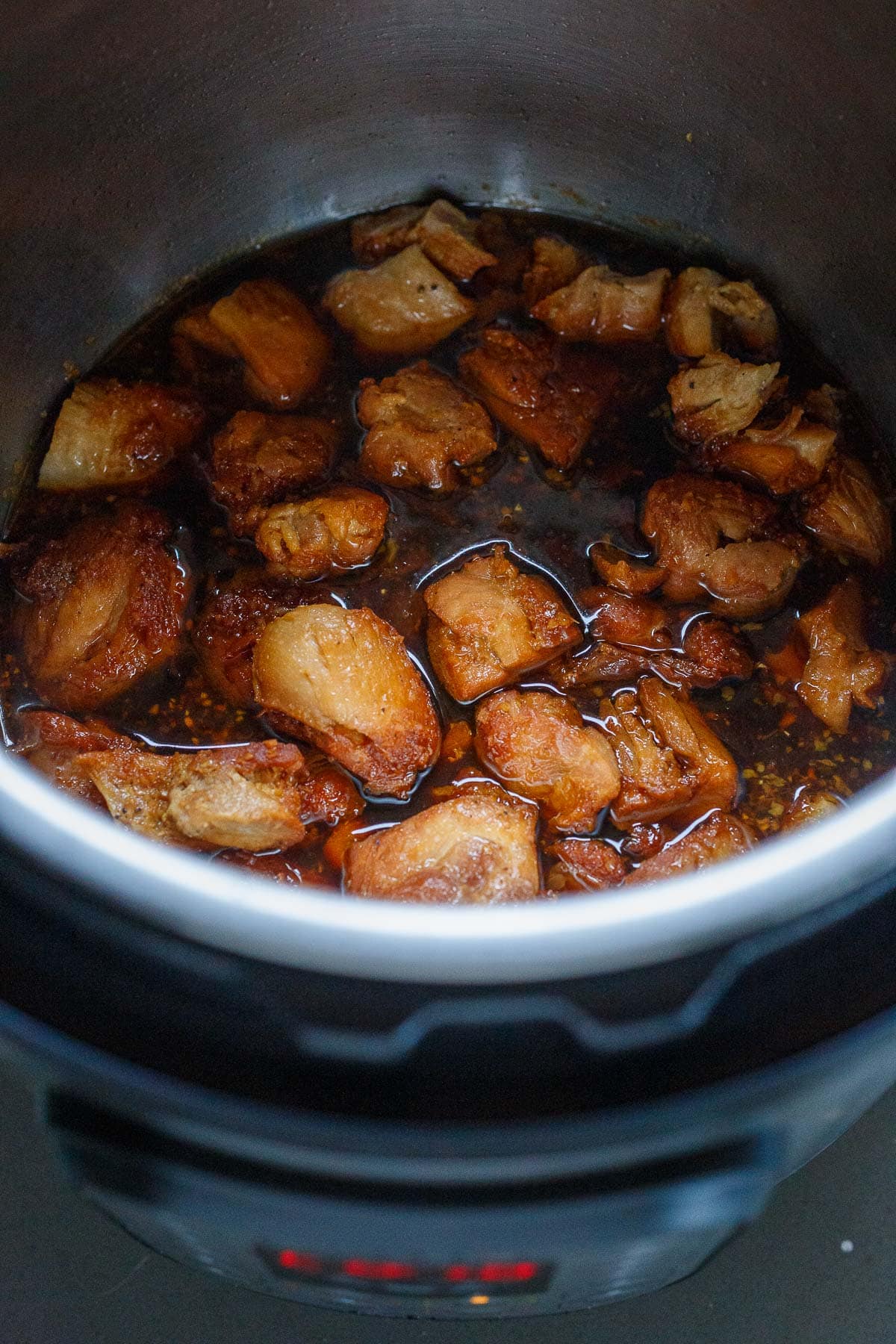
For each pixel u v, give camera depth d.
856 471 0.46
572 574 0.44
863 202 0.46
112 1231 0.42
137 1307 0.41
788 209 0.48
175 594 0.44
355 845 0.40
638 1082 0.33
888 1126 0.43
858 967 0.33
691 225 0.50
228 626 0.43
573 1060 0.33
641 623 0.43
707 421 0.45
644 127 0.49
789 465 0.45
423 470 0.45
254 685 0.42
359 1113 0.32
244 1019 0.32
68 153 0.45
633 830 0.41
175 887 0.31
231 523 0.45
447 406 0.45
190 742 0.42
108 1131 0.33
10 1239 0.41
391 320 0.48
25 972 0.33
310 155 0.50
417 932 0.31
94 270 0.48
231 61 0.46
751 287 0.48
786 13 0.44
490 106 0.50
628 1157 0.32
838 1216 0.42
